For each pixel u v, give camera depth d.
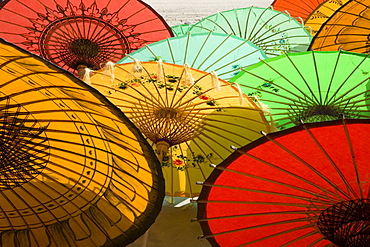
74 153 4.89
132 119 5.77
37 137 4.78
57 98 4.35
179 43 7.53
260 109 5.70
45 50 8.27
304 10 11.19
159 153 5.66
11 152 4.77
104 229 4.70
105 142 4.65
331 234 4.12
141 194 4.67
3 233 4.73
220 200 4.44
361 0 7.43
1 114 4.62
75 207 4.84
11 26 8.27
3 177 4.84
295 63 6.32
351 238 4.01
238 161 4.26
